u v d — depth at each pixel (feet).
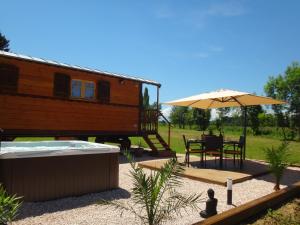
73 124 38.91
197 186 23.85
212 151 32.30
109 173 21.83
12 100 33.58
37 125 35.55
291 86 154.20
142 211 16.90
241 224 15.03
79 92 39.86
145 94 153.07
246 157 44.83
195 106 41.98
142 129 47.03
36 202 18.33
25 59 33.42
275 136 139.23
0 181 17.38
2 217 10.59
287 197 19.34
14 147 22.75
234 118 175.22
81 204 18.26
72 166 19.93
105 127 42.42
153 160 36.40
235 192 22.09
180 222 15.33
